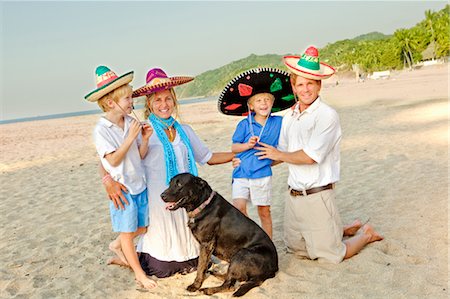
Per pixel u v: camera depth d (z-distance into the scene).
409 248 5.03
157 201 4.81
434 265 4.57
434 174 7.96
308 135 4.77
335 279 4.45
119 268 5.29
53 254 5.93
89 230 6.87
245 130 5.36
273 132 5.30
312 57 4.61
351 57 131.12
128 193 4.62
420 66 102.69
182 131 5.05
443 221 5.66
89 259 5.65
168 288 4.65
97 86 4.61
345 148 11.69
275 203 7.58
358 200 7.07
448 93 24.52
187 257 4.93
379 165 9.27
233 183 5.46
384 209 6.46
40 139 25.31
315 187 4.77
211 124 22.78
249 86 5.16
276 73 5.08
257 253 4.38
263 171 5.21
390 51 110.94
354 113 20.23
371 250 5.00
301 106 4.94
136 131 4.37
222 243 4.53
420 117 15.97
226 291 4.42
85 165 13.55
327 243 4.79
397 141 11.77
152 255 4.87
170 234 4.85
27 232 7.04
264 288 4.40
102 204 8.45
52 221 7.57
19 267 5.54
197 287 4.52
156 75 4.84
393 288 4.20
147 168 4.84
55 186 10.66
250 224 4.55
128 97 4.54
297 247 5.08
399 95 28.00
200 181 4.44
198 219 4.46
